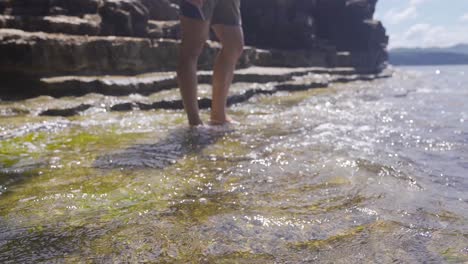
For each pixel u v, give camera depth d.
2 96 4.95
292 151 3.10
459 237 1.67
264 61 10.61
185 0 3.95
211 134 3.74
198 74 6.88
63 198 2.14
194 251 1.57
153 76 6.40
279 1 13.02
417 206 2.01
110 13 7.53
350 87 9.37
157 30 8.38
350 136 3.68
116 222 1.84
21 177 2.49
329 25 15.84
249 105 5.98
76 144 3.33
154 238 1.68
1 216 1.91
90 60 6.00
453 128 4.11
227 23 4.20
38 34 5.59
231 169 2.64
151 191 2.25
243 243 1.63
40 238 1.68
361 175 2.50
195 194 2.20
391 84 10.84
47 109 4.51
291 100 6.58
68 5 7.73
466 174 2.56
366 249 1.58
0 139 3.46
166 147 3.24
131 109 5.14
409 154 3.04
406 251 1.56
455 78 14.51
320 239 1.66
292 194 2.18
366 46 16.33
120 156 2.96
